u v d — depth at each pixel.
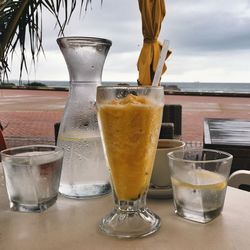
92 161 0.64
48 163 0.59
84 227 0.52
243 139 2.12
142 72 2.35
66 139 0.65
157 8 2.32
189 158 0.60
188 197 0.54
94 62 0.65
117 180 0.51
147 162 0.50
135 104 0.46
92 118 0.66
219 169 0.55
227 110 6.81
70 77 0.67
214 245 0.46
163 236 0.49
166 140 0.68
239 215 0.56
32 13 1.75
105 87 0.49
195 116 6.23
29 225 0.53
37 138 4.55
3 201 0.64
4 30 1.72
